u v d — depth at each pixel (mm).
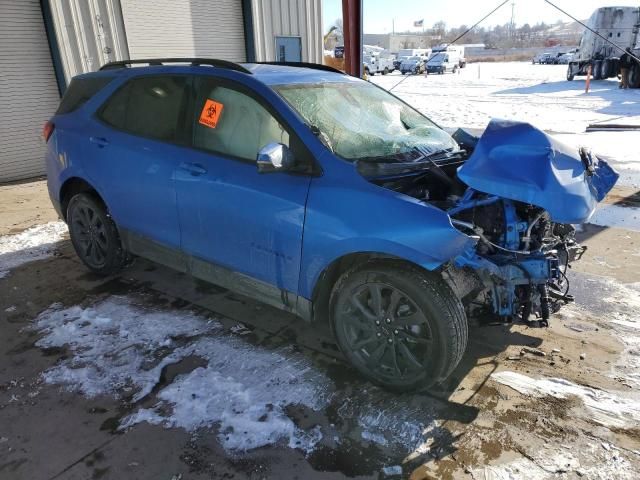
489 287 2617
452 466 2236
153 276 4223
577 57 24969
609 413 2527
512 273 2582
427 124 3770
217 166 3084
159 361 3020
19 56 8086
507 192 2531
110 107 3828
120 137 3660
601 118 12641
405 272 2479
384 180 2719
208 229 3180
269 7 11727
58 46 8320
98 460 2289
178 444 2373
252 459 2287
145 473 2217
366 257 2699
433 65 37281
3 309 3691
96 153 3783
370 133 3197
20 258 4680
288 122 2863
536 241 2744
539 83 25266
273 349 3135
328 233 2617
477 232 2555
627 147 8727
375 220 2479
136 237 3727
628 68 20469
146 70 3686
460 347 2490
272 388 2762
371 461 2273
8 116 8156
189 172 3188
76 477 2199
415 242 2367
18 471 2232
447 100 18203
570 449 2312
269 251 2908
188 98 3352
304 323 3443
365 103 3512
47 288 4031
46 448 2361
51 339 3279
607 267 4211
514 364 2943
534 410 2564
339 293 2736
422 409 2590
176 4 9977
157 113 3510
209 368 2945
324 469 2232
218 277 3287
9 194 7336
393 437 2406
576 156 2844
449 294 2461
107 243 3998
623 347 3084
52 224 5742
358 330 2764
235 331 3346
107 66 4176
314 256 2705
